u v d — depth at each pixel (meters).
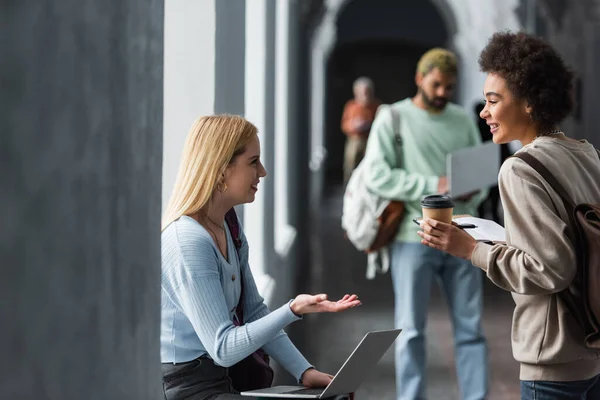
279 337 3.66
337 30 31.88
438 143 5.92
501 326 9.44
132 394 2.40
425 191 5.72
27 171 1.59
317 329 9.37
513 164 3.02
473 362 5.75
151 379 2.68
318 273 13.06
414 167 5.93
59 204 1.76
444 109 5.97
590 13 13.89
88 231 1.95
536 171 3.00
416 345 5.78
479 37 22.78
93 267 1.99
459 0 24.12
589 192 3.08
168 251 3.30
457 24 24.78
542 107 3.12
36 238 1.64
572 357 3.04
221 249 3.47
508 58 3.13
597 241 2.88
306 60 17.72
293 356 3.63
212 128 3.39
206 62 5.01
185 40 5.01
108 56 2.09
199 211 3.42
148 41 2.57
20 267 1.57
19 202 1.56
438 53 5.89
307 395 3.10
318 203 23.67
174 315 3.33
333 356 8.17
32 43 1.60
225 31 5.32
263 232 7.58
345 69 37.50
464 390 5.78
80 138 1.88
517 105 3.16
